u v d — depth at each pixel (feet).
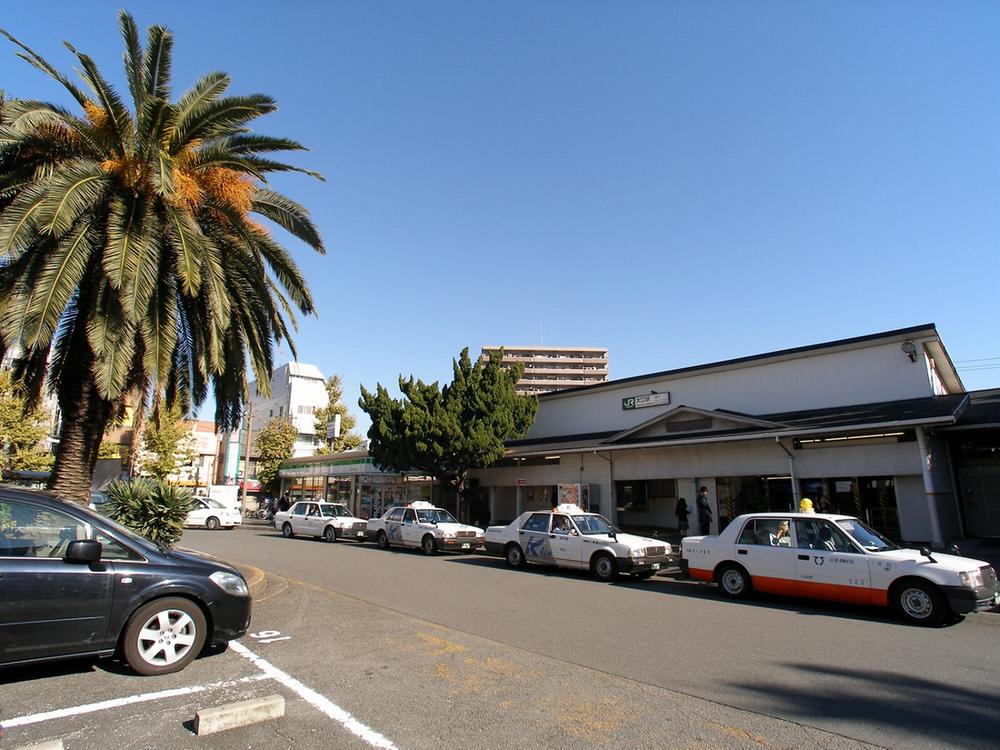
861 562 31.27
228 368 40.65
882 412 54.49
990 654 23.29
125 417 45.44
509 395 82.23
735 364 71.97
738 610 32.58
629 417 82.43
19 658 16.67
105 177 32.22
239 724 15.05
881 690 18.79
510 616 30.22
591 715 16.42
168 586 19.30
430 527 64.90
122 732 14.52
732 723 15.94
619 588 40.93
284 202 41.37
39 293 29.30
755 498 62.44
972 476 61.16
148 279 32.01
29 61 31.40
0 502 17.85
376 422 83.61
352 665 20.80
